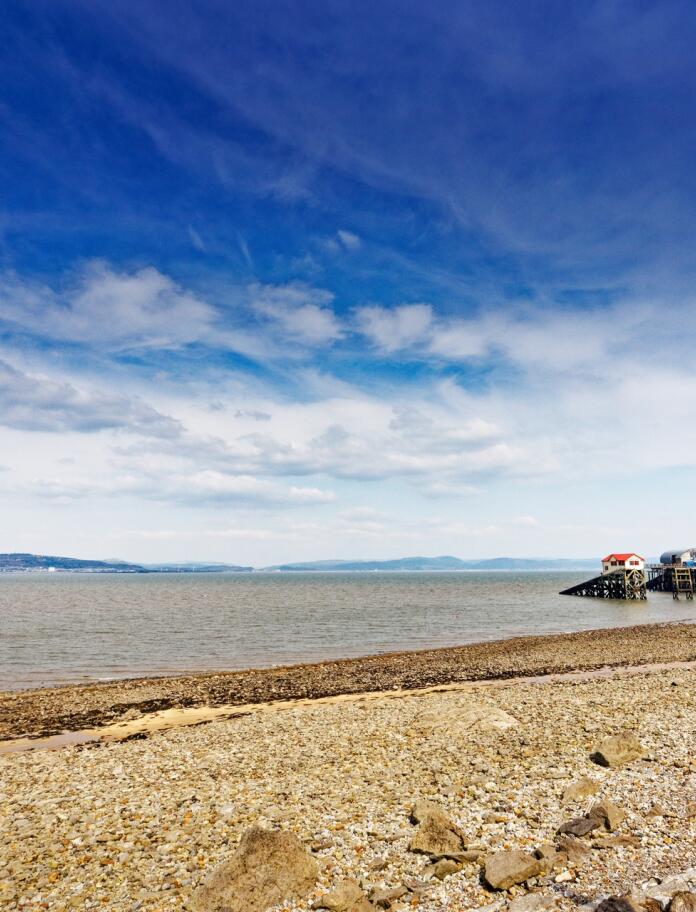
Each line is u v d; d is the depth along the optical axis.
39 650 44.84
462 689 27.39
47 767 16.36
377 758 15.05
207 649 45.19
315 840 10.08
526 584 179.38
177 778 14.39
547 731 16.48
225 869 8.59
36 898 8.71
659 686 23.62
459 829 9.95
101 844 10.55
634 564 101.31
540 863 8.45
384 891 8.26
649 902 7.40
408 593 126.06
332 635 53.50
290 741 17.59
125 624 62.78
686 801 10.82
